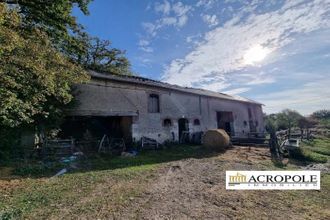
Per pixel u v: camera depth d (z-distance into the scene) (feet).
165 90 55.06
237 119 77.46
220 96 72.18
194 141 58.85
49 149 33.35
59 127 38.27
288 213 15.06
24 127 33.19
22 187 19.88
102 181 22.22
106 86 44.24
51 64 28.27
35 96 27.04
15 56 23.45
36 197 17.42
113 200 17.11
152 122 50.55
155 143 48.14
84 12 42.47
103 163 31.42
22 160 29.66
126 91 47.11
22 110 26.45
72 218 13.94
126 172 26.08
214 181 22.89
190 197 18.10
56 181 21.98
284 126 102.78
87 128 47.96
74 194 18.31
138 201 17.02
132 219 13.96
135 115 47.19
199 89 77.36
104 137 42.01
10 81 22.80
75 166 28.89
